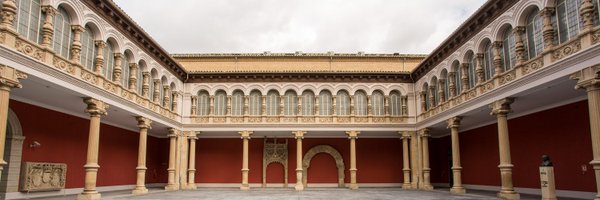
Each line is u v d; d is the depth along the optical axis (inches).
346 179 1488.7
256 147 1494.8
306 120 1397.6
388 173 1486.2
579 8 671.8
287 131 1392.7
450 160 1435.8
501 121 849.5
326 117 1401.3
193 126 1384.1
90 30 861.8
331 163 1501.0
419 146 1368.1
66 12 786.2
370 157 1496.1
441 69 1175.0
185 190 1283.2
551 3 726.5
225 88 1412.4
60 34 764.6
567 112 863.1
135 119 1104.8
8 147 811.4
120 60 957.8
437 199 860.6
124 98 958.4
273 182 1473.9
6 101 610.9
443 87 1181.7
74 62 777.6
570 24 690.8
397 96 1421.0
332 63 1531.7
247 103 1402.6
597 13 637.3
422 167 1349.7
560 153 878.4
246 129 1381.6
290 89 1417.3
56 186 922.7
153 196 986.1
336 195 1031.0
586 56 621.0
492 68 919.7
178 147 1358.3
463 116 1067.9
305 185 1473.9
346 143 1510.8
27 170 834.8
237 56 1537.9
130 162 1282.0
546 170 709.3
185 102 1398.9
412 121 1391.5
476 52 966.4
